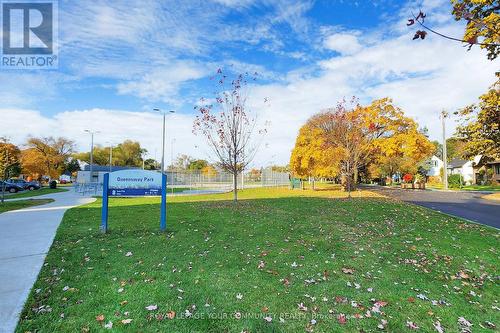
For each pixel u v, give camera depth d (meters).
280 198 18.09
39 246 6.15
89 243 6.39
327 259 5.48
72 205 14.74
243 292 4.00
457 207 14.35
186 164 65.50
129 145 77.56
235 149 14.35
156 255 5.54
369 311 3.58
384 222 9.19
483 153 17.92
